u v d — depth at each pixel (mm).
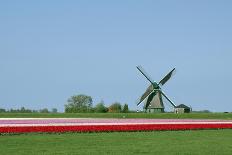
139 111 123625
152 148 42625
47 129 54875
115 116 101250
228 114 110062
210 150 41781
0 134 52000
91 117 97812
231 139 52469
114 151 40094
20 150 39469
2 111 123750
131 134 56219
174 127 64188
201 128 67062
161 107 120750
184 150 41594
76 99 149625
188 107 125000
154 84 121000
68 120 78125
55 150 39969
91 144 44781
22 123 64188
